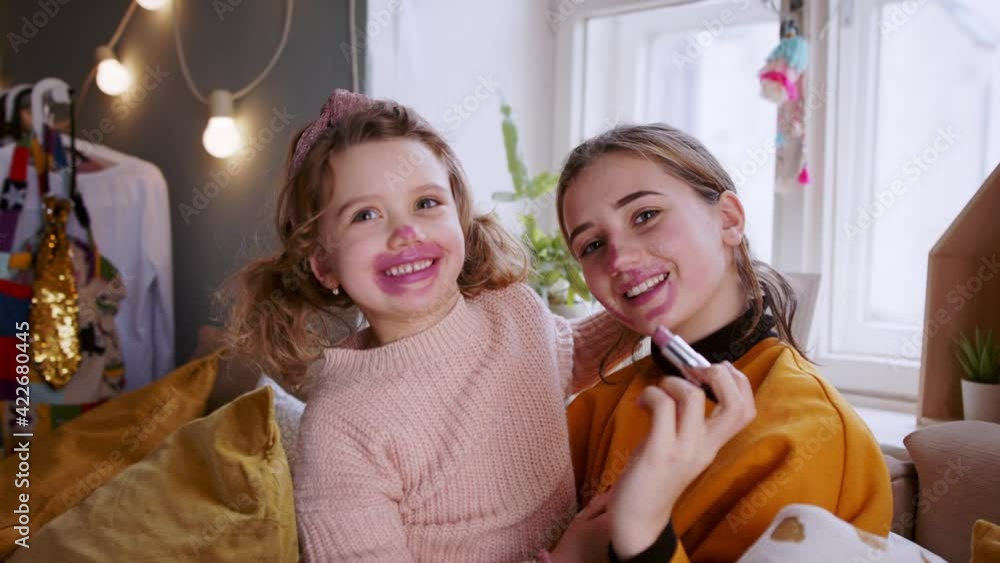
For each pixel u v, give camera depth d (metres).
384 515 0.71
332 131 0.79
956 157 1.38
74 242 1.71
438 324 0.79
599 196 0.68
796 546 0.54
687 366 0.57
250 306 0.93
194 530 0.88
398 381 0.76
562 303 1.53
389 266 0.75
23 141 1.68
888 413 1.35
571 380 0.93
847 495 0.61
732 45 1.64
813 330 1.47
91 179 1.75
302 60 1.61
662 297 0.66
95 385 1.73
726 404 0.55
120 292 1.76
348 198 0.76
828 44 1.43
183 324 1.94
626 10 1.69
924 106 1.41
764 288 0.75
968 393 1.03
